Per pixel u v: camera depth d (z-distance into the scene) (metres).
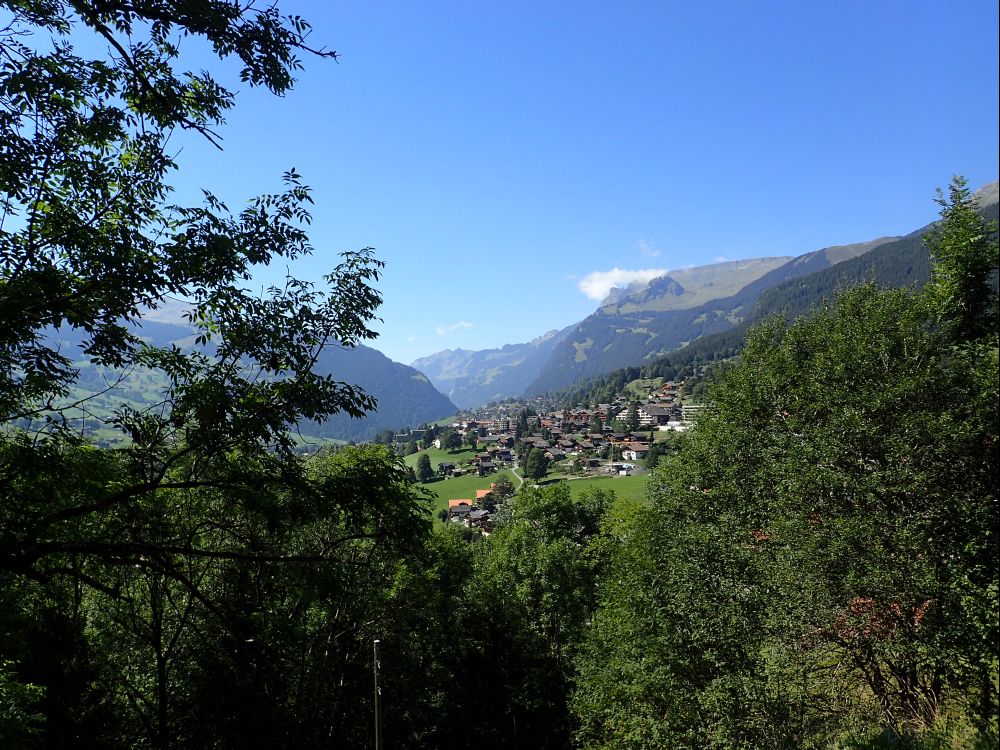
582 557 37.59
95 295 7.98
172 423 8.91
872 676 15.16
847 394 16.47
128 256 8.04
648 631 18.03
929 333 16.75
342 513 10.87
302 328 9.34
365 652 21.25
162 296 8.39
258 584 16.14
